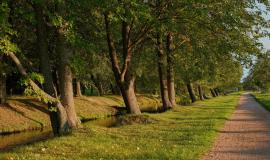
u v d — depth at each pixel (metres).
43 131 28.50
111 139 16.88
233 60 29.61
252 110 37.94
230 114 32.00
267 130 20.67
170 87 38.53
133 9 19.34
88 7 19.41
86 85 54.88
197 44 28.69
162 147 14.78
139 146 15.12
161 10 24.72
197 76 40.94
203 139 16.70
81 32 22.02
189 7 23.52
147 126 22.41
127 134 18.47
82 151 14.15
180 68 36.75
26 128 29.66
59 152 14.09
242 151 14.38
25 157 13.16
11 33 15.54
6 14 15.45
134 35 27.67
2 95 33.06
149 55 33.81
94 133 18.12
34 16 17.83
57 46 19.55
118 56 30.30
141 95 68.81
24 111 32.66
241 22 25.22
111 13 20.00
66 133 18.33
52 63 23.98
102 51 28.59
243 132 19.89
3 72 24.23
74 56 19.69
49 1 17.83
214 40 27.47
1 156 13.40
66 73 19.45
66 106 19.30
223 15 24.73
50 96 17.98
